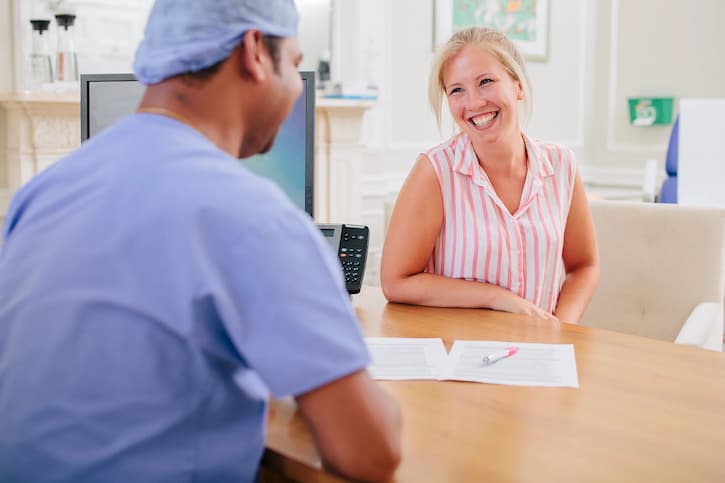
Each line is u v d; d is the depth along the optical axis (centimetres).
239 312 83
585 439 109
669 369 138
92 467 83
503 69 184
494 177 190
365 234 187
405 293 183
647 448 107
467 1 539
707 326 204
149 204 84
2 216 379
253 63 94
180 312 82
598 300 233
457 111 186
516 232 188
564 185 196
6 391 86
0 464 86
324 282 87
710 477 99
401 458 95
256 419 92
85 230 86
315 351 84
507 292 181
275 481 111
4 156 377
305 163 177
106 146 93
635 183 611
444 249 192
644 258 227
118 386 82
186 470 85
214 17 92
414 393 127
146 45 95
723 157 320
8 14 377
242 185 87
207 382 84
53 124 366
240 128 98
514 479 98
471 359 143
